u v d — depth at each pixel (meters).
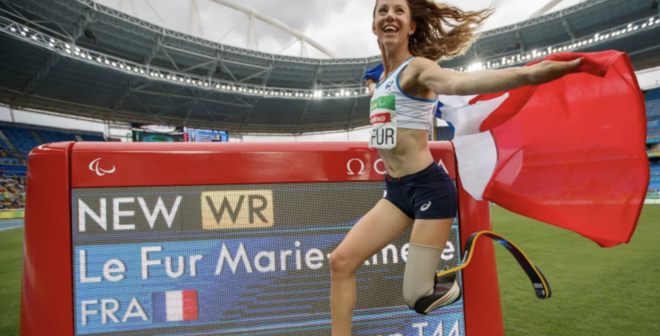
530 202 1.58
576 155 1.45
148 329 1.36
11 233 10.88
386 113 1.26
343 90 28.88
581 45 23.03
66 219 1.31
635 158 1.32
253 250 1.44
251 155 1.45
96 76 21.98
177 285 1.38
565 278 3.99
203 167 1.41
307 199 1.48
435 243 1.22
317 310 1.47
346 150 1.53
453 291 1.25
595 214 1.43
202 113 29.95
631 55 23.83
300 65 26.52
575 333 2.54
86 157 1.34
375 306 1.54
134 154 1.37
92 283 1.33
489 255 1.63
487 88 0.93
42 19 18.33
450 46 1.50
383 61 1.39
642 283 3.70
